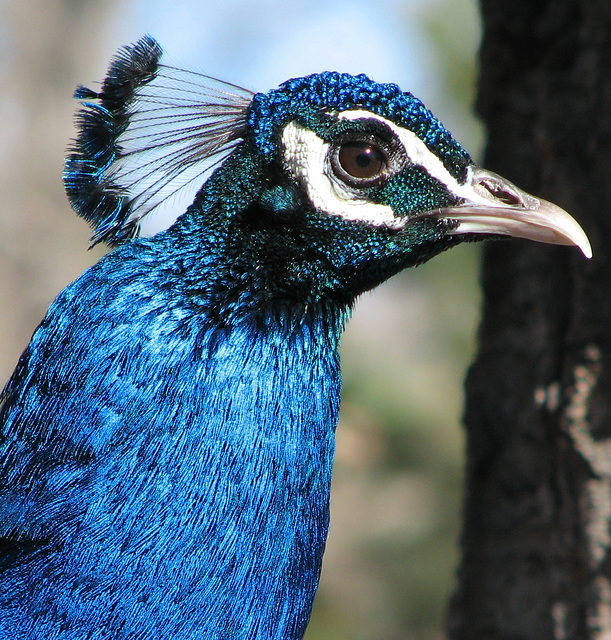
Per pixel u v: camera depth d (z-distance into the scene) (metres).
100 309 2.13
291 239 2.15
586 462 2.20
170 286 2.14
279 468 2.13
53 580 2.11
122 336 2.13
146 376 2.12
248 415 2.13
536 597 2.21
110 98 2.17
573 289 2.21
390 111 2.16
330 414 2.15
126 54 2.18
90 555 2.12
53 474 2.12
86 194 2.17
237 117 2.17
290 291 2.15
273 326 2.14
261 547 2.13
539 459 2.21
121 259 2.14
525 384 2.22
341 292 2.16
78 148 2.17
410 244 2.16
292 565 2.14
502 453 2.22
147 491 2.12
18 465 2.12
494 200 2.17
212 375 2.13
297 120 2.16
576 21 2.21
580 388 2.20
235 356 2.13
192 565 2.12
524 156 2.22
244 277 2.14
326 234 2.15
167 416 2.12
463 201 2.17
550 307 2.21
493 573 2.22
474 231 2.17
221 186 2.15
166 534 2.12
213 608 2.12
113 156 2.17
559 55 2.21
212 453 2.12
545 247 2.21
